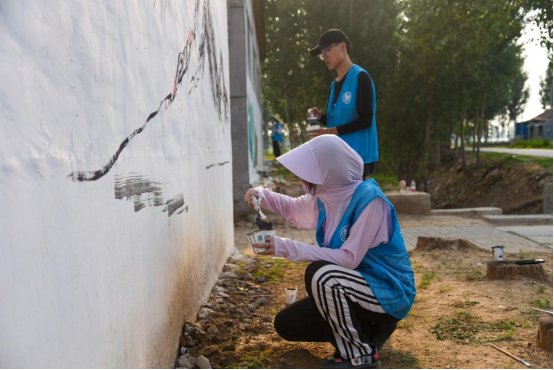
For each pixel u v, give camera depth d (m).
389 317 3.08
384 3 19.81
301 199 3.56
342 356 3.08
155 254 2.92
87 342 1.96
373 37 19.94
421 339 3.65
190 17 4.03
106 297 2.16
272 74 25.66
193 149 4.05
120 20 2.41
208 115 4.82
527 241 7.92
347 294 2.97
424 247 6.79
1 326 1.41
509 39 16.25
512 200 18.97
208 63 4.88
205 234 4.52
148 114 2.83
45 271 1.65
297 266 6.07
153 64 2.95
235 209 10.14
